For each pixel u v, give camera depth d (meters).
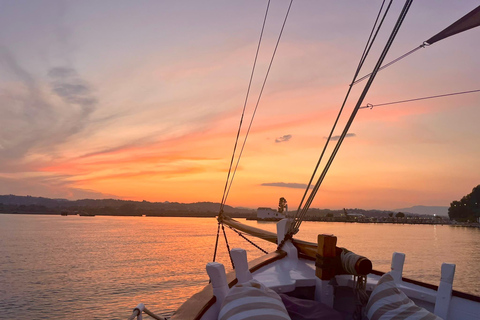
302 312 2.86
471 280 65.94
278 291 3.35
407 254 103.69
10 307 60.03
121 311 57.22
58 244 174.00
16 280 84.44
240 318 2.06
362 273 2.85
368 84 3.45
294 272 3.92
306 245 4.47
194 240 197.75
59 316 54.53
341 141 4.10
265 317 2.05
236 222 10.45
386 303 2.47
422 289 2.98
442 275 2.75
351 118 3.82
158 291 71.75
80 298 66.19
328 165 4.37
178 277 87.50
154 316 2.78
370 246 126.19
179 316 2.30
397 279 3.24
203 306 2.43
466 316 2.57
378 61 3.30
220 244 172.25
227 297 2.34
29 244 172.00
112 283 80.25
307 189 4.78
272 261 4.48
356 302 2.85
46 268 102.62
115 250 148.62
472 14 2.72
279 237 5.21
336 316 2.80
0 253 135.62
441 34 2.95
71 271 97.25
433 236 197.75
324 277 3.29
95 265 107.75
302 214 4.84
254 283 2.47
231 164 10.54
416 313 2.31
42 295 69.00
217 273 2.58
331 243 3.29
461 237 194.50
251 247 149.12
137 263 111.44
